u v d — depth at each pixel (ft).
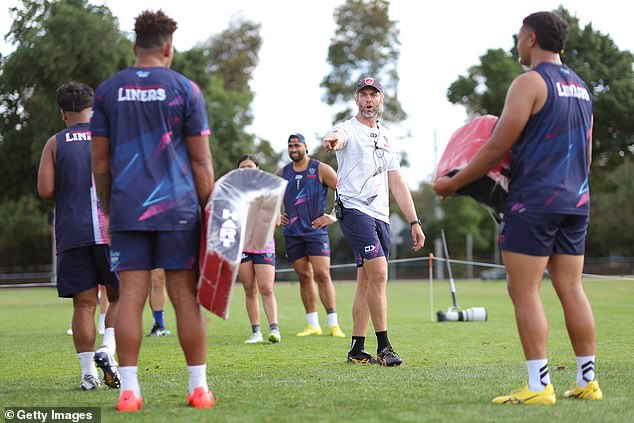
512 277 36.91
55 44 216.13
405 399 37.32
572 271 37.88
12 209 444.14
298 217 83.25
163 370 52.95
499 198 37.96
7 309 145.38
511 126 35.94
